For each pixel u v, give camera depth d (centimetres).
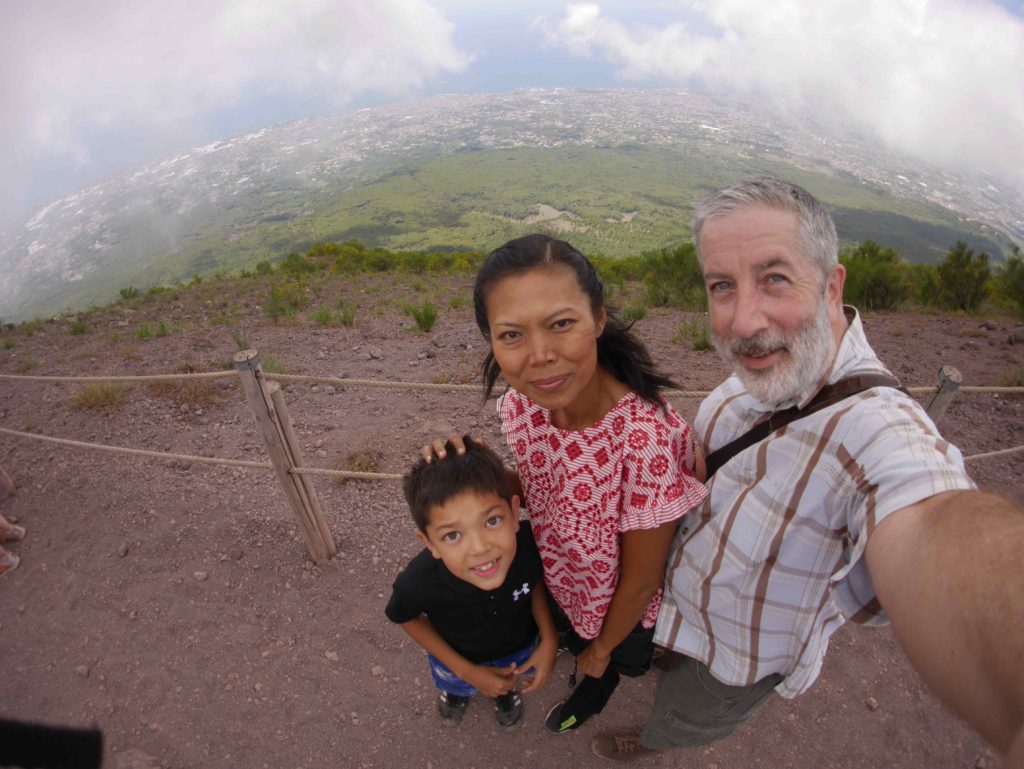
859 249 1138
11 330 834
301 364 562
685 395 216
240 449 401
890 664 247
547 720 209
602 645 136
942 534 65
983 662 54
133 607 280
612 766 210
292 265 1577
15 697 245
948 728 224
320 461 382
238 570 296
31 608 286
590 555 123
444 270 1599
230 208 18512
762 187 91
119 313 920
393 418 435
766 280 90
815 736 220
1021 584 53
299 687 241
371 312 861
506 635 165
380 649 255
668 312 799
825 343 92
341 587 285
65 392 512
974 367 519
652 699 228
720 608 118
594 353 96
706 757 212
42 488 367
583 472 115
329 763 215
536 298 88
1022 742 46
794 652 116
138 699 240
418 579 150
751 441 107
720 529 112
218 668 250
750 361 95
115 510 342
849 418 90
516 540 154
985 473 362
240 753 219
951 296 848
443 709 223
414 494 135
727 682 124
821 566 102
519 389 100
